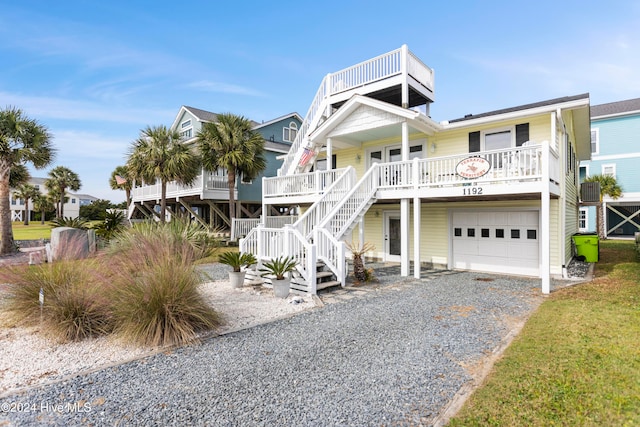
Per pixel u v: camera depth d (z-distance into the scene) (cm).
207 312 519
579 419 262
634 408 273
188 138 2241
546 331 471
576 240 1187
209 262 1263
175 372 375
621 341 414
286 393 326
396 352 426
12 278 533
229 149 1742
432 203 1193
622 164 2244
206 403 309
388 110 1077
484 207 1082
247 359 409
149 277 497
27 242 1969
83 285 520
